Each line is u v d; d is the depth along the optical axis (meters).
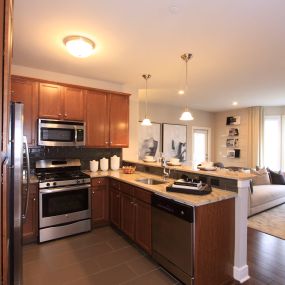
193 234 1.88
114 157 4.00
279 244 2.96
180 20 2.04
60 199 3.02
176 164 3.15
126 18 2.01
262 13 1.93
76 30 2.22
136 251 2.70
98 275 2.22
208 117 7.51
